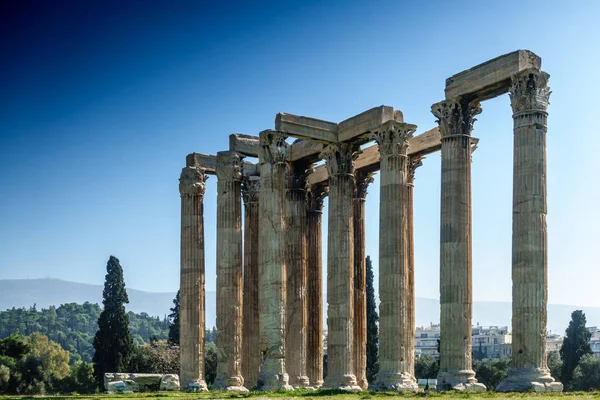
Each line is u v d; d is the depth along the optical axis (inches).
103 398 2004.2
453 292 1844.2
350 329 2146.9
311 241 2583.7
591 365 3796.8
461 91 1895.9
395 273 2007.9
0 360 5123.0
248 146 2385.6
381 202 2052.2
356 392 1907.0
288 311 2348.7
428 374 4350.4
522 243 1711.4
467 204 1893.5
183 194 2434.8
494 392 1663.4
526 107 1743.4
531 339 1676.9
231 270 2294.5
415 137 2332.7
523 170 1729.8
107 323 4202.8
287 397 1785.2
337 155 2223.2
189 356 2353.6
